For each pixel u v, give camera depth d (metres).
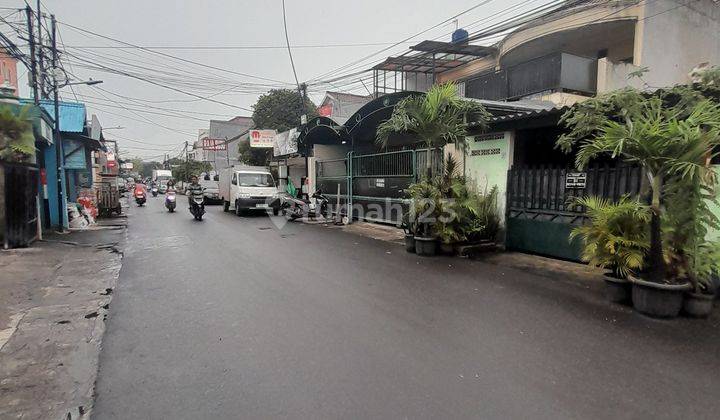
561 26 13.66
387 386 3.05
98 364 3.48
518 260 7.41
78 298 5.45
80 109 14.58
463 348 3.71
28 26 11.30
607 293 5.03
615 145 4.39
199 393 2.98
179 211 19.88
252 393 2.97
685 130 4.09
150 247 9.31
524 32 14.80
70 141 14.47
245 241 10.00
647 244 4.63
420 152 10.87
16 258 8.01
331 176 15.70
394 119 7.92
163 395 2.97
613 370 3.29
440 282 6.00
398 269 6.85
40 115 10.37
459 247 7.89
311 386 3.06
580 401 2.84
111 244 9.81
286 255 8.15
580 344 3.79
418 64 18.52
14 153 9.17
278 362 3.46
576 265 6.95
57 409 2.81
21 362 3.55
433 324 4.30
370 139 15.40
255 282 6.08
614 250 4.74
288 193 18.50
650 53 12.69
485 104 9.26
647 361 3.44
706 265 4.39
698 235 4.49
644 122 4.46
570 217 7.16
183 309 4.89
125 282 6.21
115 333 4.17
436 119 7.68
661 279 4.46
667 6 13.02
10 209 9.01
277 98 28.08
